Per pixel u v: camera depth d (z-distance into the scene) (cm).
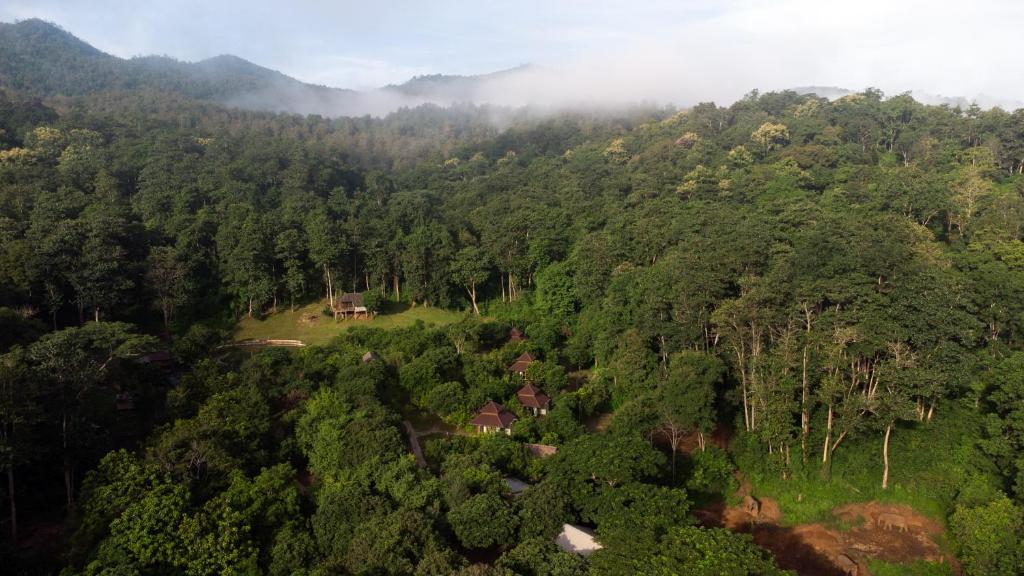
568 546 3478
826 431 4612
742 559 2683
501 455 4512
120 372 4744
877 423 4412
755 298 4794
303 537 3381
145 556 3020
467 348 6662
